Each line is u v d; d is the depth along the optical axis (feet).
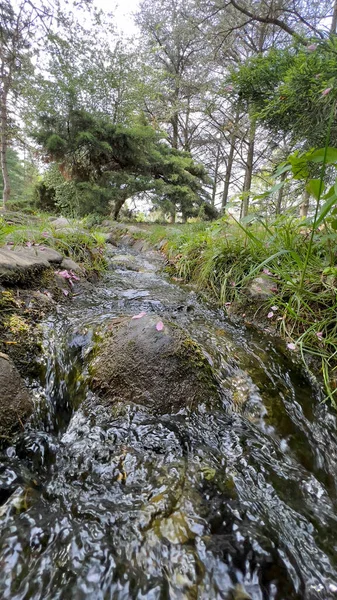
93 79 25.40
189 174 29.50
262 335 4.90
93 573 1.70
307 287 4.70
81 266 7.48
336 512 2.31
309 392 3.65
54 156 24.03
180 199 28.14
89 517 2.03
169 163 28.37
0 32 19.11
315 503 2.38
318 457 2.92
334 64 5.60
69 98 23.38
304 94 6.10
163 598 1.62
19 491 2.18
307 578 1.80
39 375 3.39
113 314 5.05
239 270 6.37
